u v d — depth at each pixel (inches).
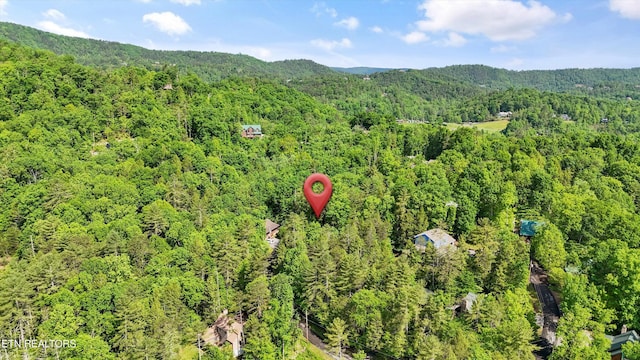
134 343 2652.6
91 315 2743.6
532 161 5526.6
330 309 3161.9
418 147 7357.3
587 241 3814.0
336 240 3730.3
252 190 4953.3
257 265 3309.5
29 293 2780.5
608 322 2832.2
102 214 3841.0
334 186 4665.4
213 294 3093.0
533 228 4281.5
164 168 4712.1
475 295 3221.0
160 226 3791.8
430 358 2581.2
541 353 2844.5
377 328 2881.4
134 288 2925.7
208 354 2861.7
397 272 3144.7
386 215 4495.6
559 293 3523.6
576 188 4837.6
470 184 4658.0
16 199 3981.3
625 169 5521.7
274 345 2859.3
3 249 3639.3
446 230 4404.5
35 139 4992.6
